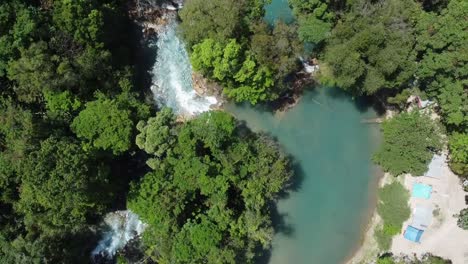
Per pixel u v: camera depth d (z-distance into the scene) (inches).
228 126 1636.3
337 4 1566.2
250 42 1577.3
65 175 1422.2
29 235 1568.7
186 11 1553.9
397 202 1784.0
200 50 1544.0
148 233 1609.3
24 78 1482.5
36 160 1427.2
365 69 1561.3
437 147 1717.5
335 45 1563.7
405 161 1748.3
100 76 1649.9
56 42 1498.5
